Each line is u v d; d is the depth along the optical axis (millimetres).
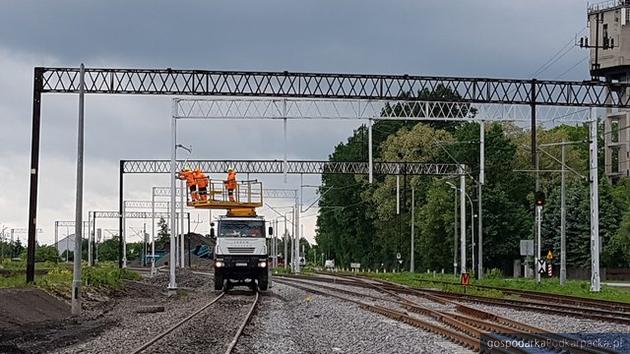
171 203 48906
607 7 101562
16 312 31281
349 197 125375
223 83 42031
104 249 175500
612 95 44969
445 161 97250
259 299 45094
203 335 25922
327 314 34688
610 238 90312
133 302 45250
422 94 45344
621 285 69312
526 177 99812
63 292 40281
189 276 82062
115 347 23094
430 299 44062
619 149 110250
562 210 60969
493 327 25484
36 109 40219
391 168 73875
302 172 73125
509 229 93625
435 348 22016
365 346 23000
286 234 127062
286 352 21688
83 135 35781
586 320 30000
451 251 97375
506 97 43438
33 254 39812
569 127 118500
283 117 44875
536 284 57906
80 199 35500
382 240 113938
